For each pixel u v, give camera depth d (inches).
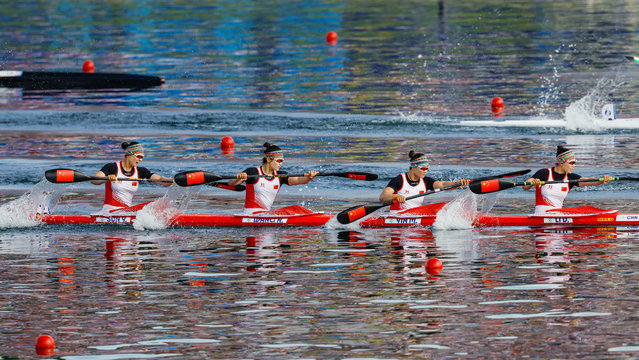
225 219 2410.2
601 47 6038.4
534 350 1439.5
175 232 2345.0
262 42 6653.5
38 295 1763.0
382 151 3390.7
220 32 7209.6
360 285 1813.5
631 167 3026.6
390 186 2372.0
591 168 3024.1
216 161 3253.0
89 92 4970.5
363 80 5083.7
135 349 1470.2
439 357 1418.6
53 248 2165.4
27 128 3978.8
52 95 4889.3
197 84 5088.6
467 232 2298.2
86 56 6146.7
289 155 3341.5
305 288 1796.3
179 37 6973.4
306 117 4109.3
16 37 7076.8
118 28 7549.2
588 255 2022.6
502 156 3260.3
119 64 5797.2
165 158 3314.5
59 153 3420.3
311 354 1440.7
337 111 4234.7
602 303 1659.7
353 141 3595.0
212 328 1563.7
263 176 2423.7
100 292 1781.5
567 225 2348.7
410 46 6299.2
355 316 1617.9
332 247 2153.1
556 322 1563.7
